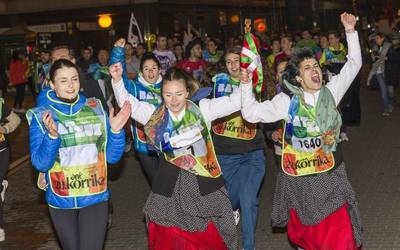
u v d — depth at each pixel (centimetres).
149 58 726
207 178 474
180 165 473
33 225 792
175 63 1302
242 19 4175
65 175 471
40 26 3681
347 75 499
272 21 4506
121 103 500
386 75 1491
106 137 479
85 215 479
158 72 730
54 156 459
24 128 1736
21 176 1101
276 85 631
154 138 479
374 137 1220
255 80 490
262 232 697
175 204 474
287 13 3519
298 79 489
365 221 704
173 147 473
